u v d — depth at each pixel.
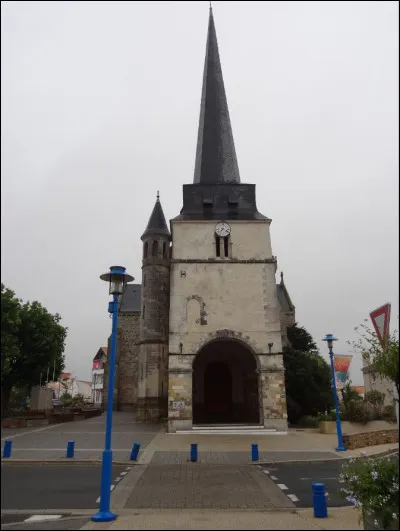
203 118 33.50
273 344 25.58
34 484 11.49
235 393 32.03
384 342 7.30
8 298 21.39
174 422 24.03
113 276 10.15
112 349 9.60
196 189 29.34
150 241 34.09
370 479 7.17
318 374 31.09
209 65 35.50
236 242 27.39
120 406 48.44
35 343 28.02
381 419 22.69
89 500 9.91
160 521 7.97
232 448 18.45
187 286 26.47
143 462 15.12
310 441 20.50
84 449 17.44
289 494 10.76
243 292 26.45
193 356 25.22
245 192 29.41
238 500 10.13
